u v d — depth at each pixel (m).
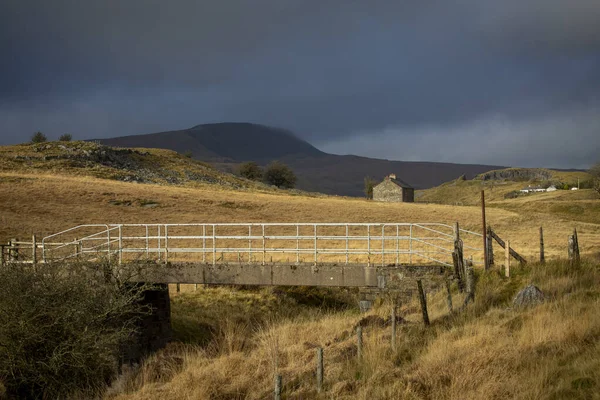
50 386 18.12
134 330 19.95
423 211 75.31
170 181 112.12
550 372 10.62
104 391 17.41
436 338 14.08
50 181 75.44
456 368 11.55
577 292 15.95
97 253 23.30
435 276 19.70
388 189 124.44
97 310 19.56
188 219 62.91
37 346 18.53
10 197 63.34
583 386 9.83
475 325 14.30
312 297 31.59
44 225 53.66
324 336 17.45
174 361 17.81
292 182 160.12
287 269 20.61
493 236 20.88
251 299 29.30
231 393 13.37
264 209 71.81
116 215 61.41
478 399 10.06
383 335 14.95
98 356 19.16
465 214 72.94
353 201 87.06
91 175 100.88
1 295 18.22
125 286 20.91
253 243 49.88
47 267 19.61
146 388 15.23
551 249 41.81
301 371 13.58
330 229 60.12
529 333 12.70
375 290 20.16
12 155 108.75
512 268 19.83
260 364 14.91
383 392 11.09
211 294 29.88
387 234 57.91
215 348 18.80
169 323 23.45
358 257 35.78
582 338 11.99
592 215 80.19
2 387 17.55
